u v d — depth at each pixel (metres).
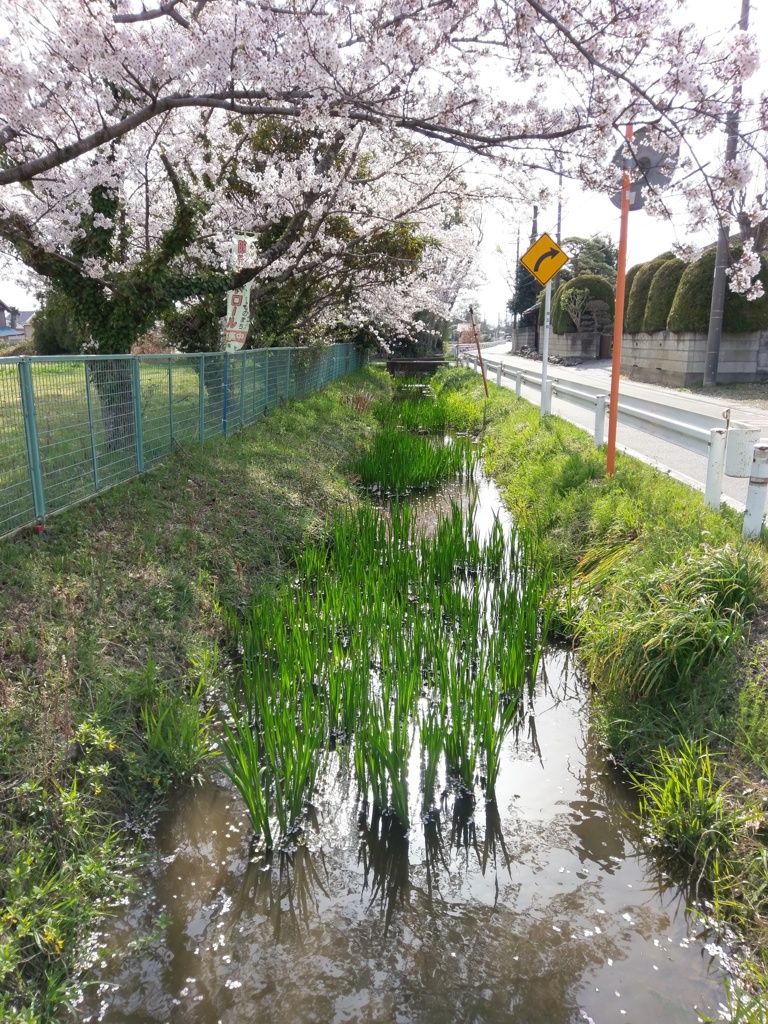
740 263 5.62
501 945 2.92
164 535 6.09
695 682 4.11
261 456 9.27
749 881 3.01
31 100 6.45
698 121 5.01
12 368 4.97
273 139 12.17
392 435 12.52
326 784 3.89
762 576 4.49
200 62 5.57
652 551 5.23
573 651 5.36
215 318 11.86
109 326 8.30
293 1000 2.66
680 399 18.12
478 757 4.13
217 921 3.02
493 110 6.22
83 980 2.69
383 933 2.98
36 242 7.91
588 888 3.23
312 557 6.41
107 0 6.15
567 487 8.09
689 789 3.43
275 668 4.91
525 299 48.94
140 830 3.47
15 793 3.06
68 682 3.90
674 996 2.68
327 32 5.50
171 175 8.65
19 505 5.10
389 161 11.59
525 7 5.12
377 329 25.33
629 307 27.70
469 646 4.89
